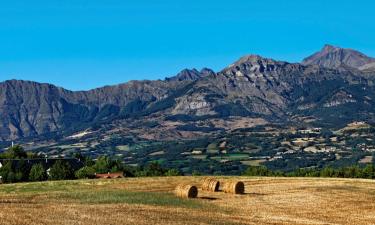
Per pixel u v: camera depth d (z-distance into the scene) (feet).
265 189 255.09
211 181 245.24
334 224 159.33
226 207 188.65
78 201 184.34
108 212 155.33
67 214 146.72
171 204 187.42
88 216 144.77
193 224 142.92
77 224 130.93
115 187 259.60
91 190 240.94
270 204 200.54
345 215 177.47
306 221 162.61
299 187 263.90
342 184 279.08
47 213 146.61
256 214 173.99
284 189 254.88
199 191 242.17
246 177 325.21
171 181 288.30
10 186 275.80
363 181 298.15
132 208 168.96
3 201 177.17
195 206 185.88
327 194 233.96
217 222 150.20
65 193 214.28
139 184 273.13
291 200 213.05
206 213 168.96
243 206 193.57
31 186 272.92
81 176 463.83
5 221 129.59
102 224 133.08
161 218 150.10
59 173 454.81
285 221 161.27
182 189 218.38
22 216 138.72
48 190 246.06
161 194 221.87
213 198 217.15
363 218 172.24
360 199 217.15
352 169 459.32
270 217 168.35
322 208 192.03
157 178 311.68
